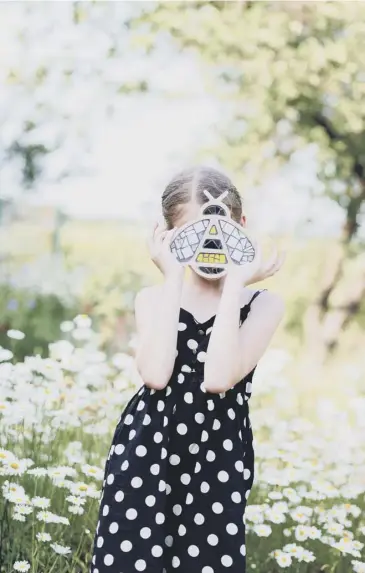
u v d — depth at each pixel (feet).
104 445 11.80
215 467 6.68
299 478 10.80
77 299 26.58
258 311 7.13
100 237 29.89
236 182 22.79
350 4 19.62
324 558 10.34
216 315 6.75
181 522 6.64
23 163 28.68
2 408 10.35
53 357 13.92
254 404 14.46
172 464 6.71
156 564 6.49
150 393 6.84
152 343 6.78
